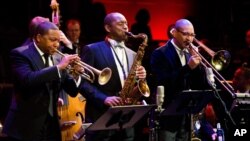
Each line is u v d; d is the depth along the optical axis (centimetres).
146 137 1240
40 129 852
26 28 1555
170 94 1022
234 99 1033
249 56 1524
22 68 854
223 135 1080
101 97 926
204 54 1153
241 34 1739
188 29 1016
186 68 985
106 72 916
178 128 1019
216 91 1005
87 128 870
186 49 1041
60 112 1016
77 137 951
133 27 1569
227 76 1480
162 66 1030
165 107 1008
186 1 1891
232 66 1497
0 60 1441
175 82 1007
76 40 1281
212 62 1051
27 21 1562
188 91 939
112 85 967
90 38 1537
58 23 1076
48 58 895
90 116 960
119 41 995
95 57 968
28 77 838
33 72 845
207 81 1017
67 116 1023
